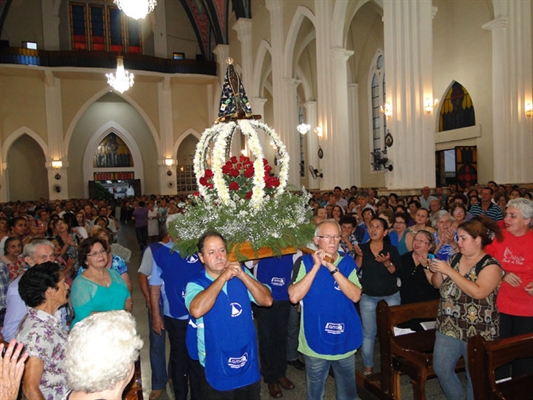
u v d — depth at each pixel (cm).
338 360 311
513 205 344
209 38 2742
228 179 370
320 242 303
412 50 1045
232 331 266
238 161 381
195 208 366
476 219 307
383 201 838
